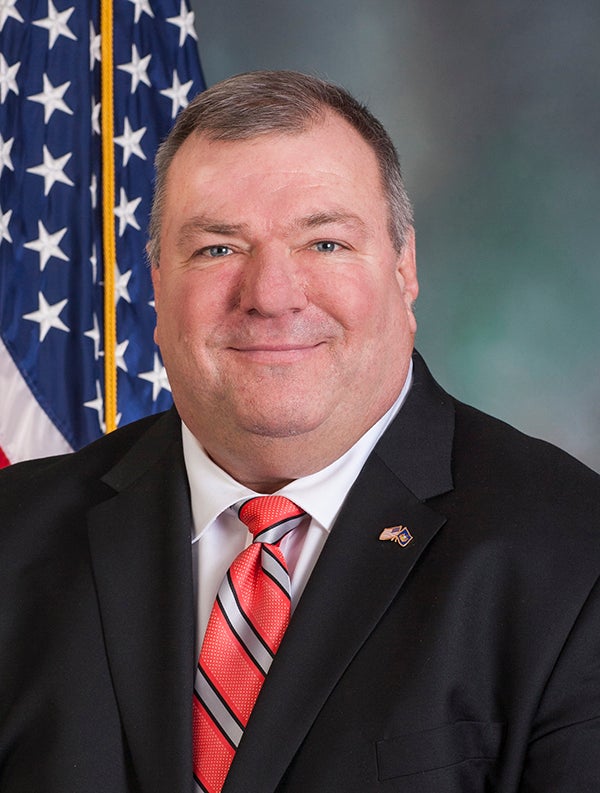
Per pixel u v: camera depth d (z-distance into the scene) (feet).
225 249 4.89
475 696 4.48
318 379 4.80
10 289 12.82
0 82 13.06
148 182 13.51
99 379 13.16
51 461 6.12
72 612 5.06
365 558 4.79
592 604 4.53
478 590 4.59
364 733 4.38
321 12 18.90
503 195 18.80
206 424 4.99
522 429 18.83
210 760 4.62
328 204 4.80
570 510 4.80
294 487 5.02
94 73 13.47
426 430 5.26
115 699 4.82
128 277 13.34
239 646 4.77
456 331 18.93
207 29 18.93
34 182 13.00
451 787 4.35
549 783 4.38
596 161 18.58
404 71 18.90
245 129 4.83
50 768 4.73
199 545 5.20
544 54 18.67
